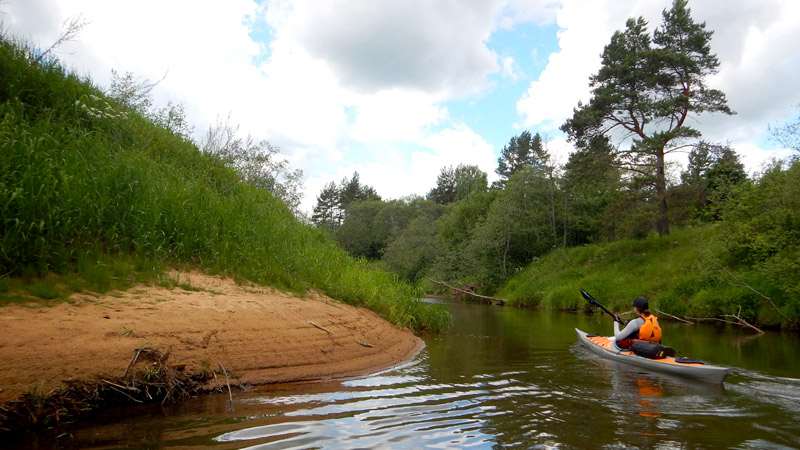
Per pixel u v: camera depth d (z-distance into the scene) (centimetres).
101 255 553
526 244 3319
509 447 352
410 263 3959
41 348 382
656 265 2142
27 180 527
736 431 405
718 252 1702
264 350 538
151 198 668
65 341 401
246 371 500
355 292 886
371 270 1171
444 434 378
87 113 794
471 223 3962
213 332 512
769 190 1578
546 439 373
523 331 1158
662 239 2391
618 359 750
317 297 777
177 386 441
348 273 983
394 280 1173
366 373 593
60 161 622
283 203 1219
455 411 443
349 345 654
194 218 716
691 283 1777
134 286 544
